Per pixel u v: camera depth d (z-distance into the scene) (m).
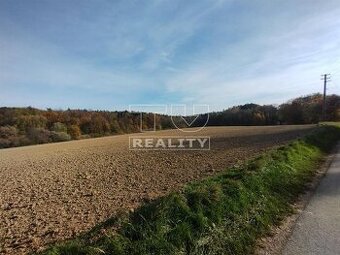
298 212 8.00
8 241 7.16
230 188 8.12
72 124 71.00
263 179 9.66
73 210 9.38
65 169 20.19
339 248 5.86
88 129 72.56
